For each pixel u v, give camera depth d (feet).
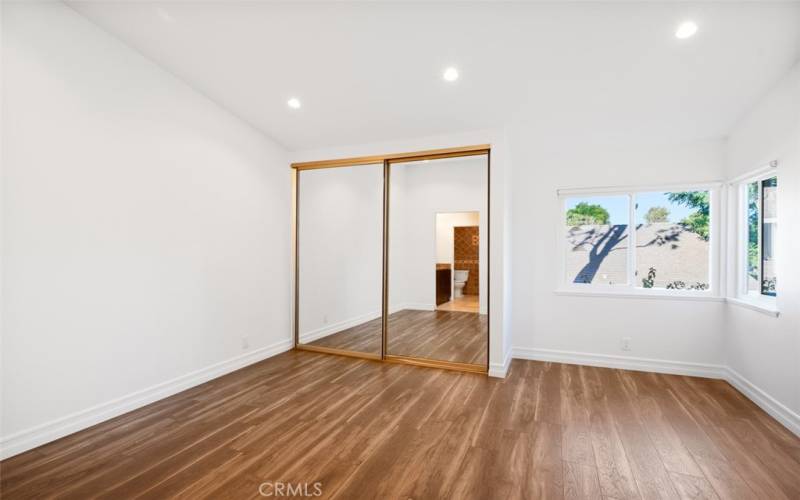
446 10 7.97
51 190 8.07
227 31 9.03
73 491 6.33
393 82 10.64
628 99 10.39
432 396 10.52
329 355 14.67
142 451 7.61
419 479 6.66
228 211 12.57
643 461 7.23
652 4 7.33
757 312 9.97
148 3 8.25
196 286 11.41
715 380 11.79
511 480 6.63
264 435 8.28
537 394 10.66
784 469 6.97
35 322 7.80
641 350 12.84
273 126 13.50
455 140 12.98
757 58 8.42
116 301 9.30
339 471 6.92
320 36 9.06
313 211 16.10
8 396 7.40
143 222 9.93
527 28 8.23
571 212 14.10
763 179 10.43
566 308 13.73
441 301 19.16
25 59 7.67
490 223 12.35
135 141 9.74
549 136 12.67
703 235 12.46
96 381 8.86
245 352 13.28
